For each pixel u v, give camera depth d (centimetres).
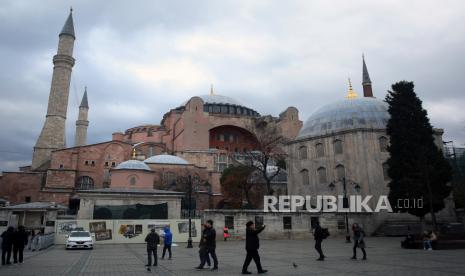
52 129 6862
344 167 4294
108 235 3005
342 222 3669
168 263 1545
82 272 1273
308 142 4734
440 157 3042
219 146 8388
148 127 9169
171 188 5619
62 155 6538
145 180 4697
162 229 3081
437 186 2950
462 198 4166
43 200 5762
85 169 6625
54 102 6981
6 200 5444
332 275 1099
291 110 8350
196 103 7762
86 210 3525
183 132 7525
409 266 1302
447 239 2214
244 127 8238
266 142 5234
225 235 3183
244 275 1144
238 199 5356
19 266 1474
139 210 3606
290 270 1234
